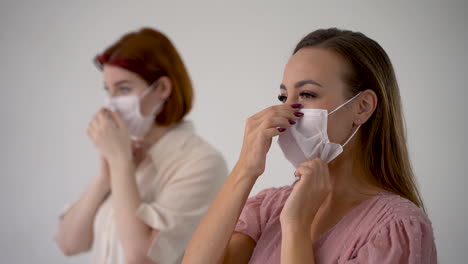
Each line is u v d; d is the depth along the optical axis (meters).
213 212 1.13
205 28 2.63
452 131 2.12
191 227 1.66
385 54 1.08
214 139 2.60
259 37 2.52
